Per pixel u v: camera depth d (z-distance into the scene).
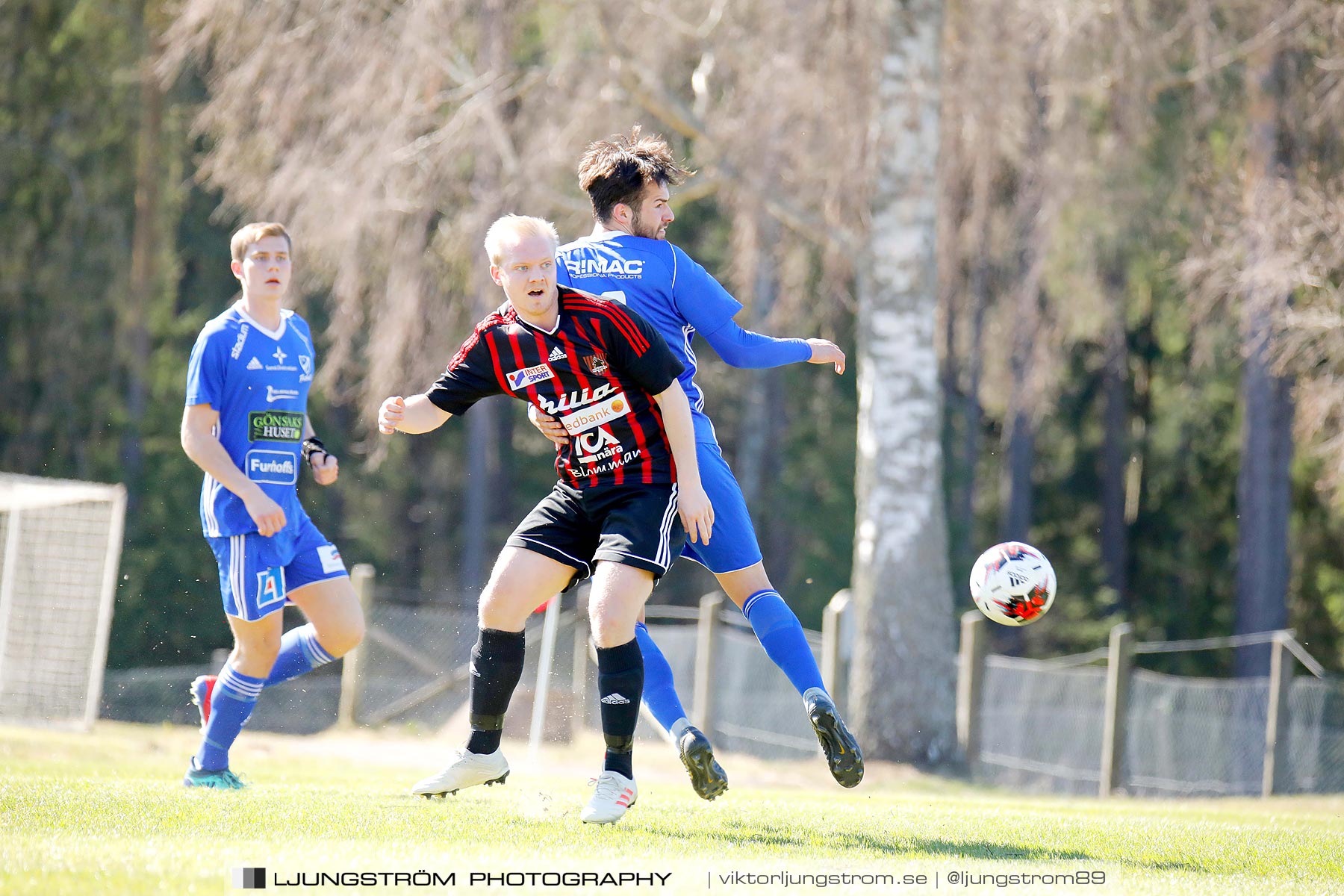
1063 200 45.31
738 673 43.12
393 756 33.06
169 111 69.94
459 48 46.59
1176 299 77.44
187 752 29.02
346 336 46.66
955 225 49.34
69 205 75.25
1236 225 47.38
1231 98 51.06
